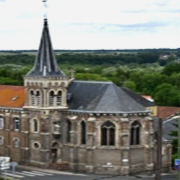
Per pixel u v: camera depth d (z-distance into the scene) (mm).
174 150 133375
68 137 126812
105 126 121188
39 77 125375
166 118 166125
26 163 130375
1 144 137125
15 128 133500
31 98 128625
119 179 115875
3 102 137500
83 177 116875
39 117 126938
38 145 127875
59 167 124938
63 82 126688
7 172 121125
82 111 122500
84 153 123062
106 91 123938
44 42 126625
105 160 121500
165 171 126562
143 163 124000
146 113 124000
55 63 127188
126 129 120500
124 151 120500
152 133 124625
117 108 120750
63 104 127000
